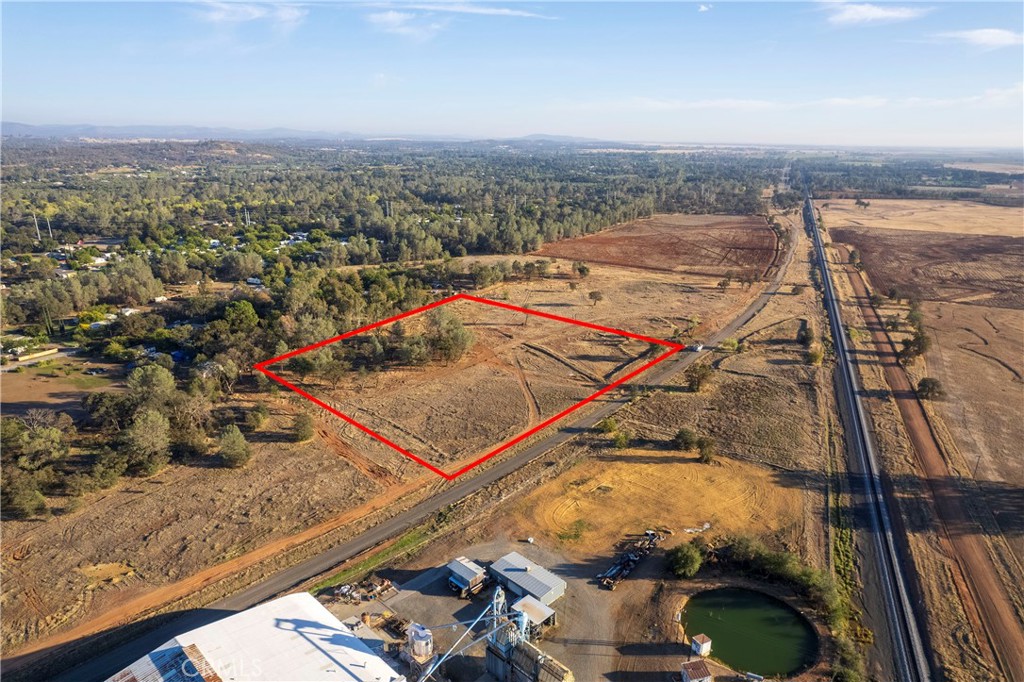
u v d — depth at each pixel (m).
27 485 55.12
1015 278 145.12
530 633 40.97
